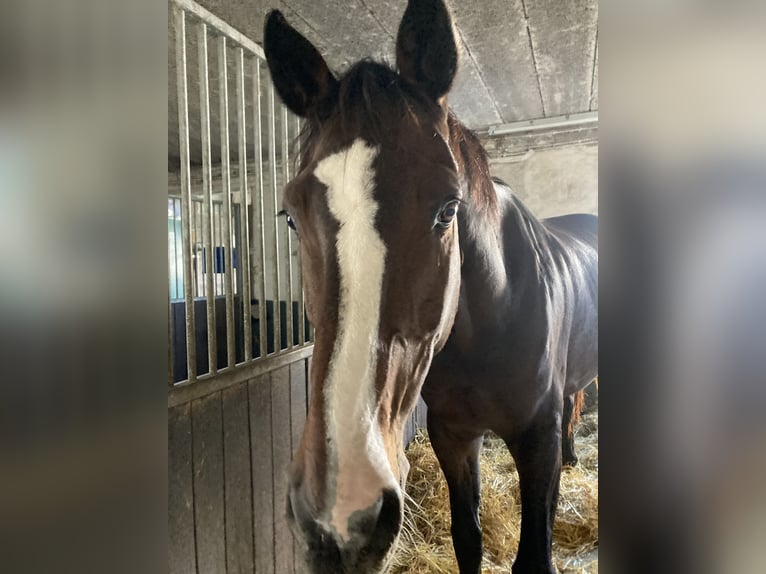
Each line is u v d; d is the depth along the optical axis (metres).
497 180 1.29
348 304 0.62
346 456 0.59
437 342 0.79
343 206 0.64
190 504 1.09
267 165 2.57
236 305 2.19
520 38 1.82
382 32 1.74
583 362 1.56
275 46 0.81
